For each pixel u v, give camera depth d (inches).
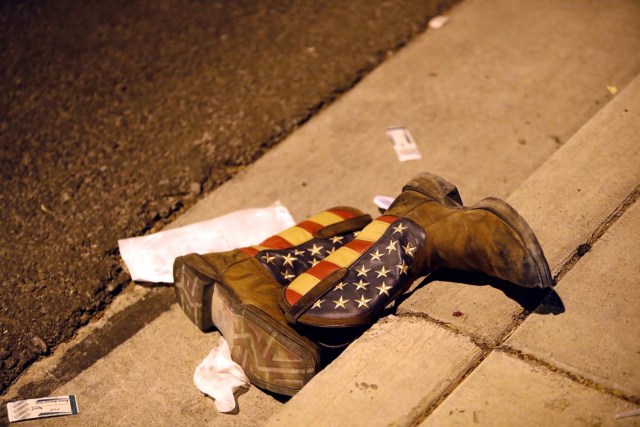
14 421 105.2
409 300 101.9
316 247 111.6
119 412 104.7
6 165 146.3
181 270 108.1
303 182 138.5
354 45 169.2
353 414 88.7
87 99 159.9
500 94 152.2
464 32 169.8
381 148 143.1
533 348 92.0
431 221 101.4
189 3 185.6
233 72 164.6
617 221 107.5
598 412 84.4
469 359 92.5
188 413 103.0
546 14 171.8
